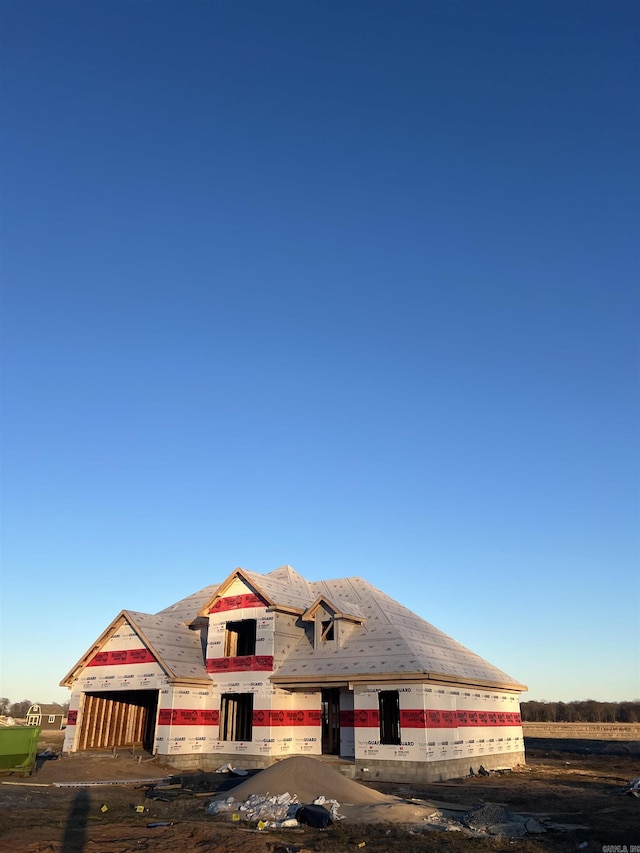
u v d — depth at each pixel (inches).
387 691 1053.2
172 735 1160.2
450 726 1081.4
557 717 3346.5
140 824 636.1
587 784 1007.0
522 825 622.5
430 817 657.6
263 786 748.0
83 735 1298.0
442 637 1332.4
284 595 1288.1
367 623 1229.1
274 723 1157.7
